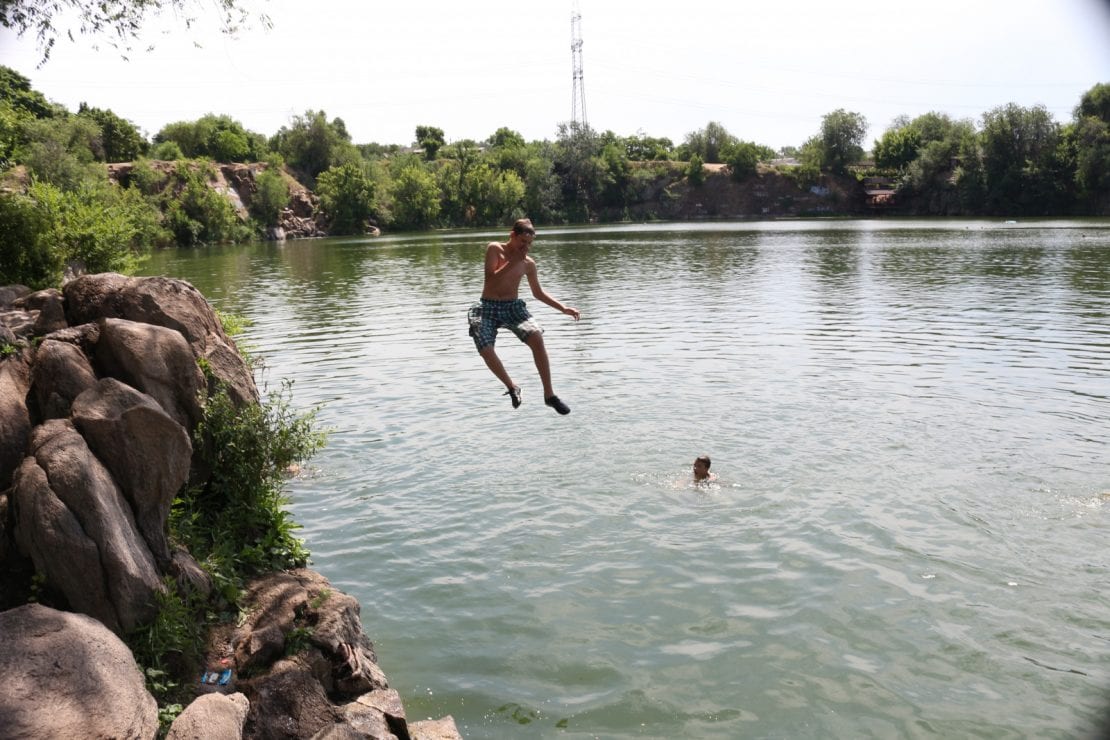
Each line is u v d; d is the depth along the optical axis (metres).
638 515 10.64
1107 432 13.25
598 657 7.67
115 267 18.66
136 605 6.54
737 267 43.22
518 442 13.47
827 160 127.69
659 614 8.38
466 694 7.20
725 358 19.39
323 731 5.93
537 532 10.26
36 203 17.64
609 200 126.56
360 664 7.12
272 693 6.45
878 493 11.02
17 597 6.29
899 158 125.75
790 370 18.00
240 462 9.12
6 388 7.41
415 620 8.39
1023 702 6.86
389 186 111.62
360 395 16.88
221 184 89.31
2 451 7.05
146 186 79.12
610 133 146.88
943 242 57.69
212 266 51.84
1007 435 13.20
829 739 6.52
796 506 10.73
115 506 6.82
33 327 8.89
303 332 25.02
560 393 16.42
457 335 23.77
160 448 7.30
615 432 13.79
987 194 104.62
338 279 42.12
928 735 6.52
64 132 74.25
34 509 6.27
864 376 17.36
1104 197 96.31
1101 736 6.41
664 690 7.17
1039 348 19.95
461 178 119.50
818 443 12.99
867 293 31.20
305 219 99.38
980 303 27.83
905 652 7.58
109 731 5.05
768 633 7.96
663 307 28.42
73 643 5.48
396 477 12.16
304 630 7.17
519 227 9.02
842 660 7.50
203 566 7.82
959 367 18.08
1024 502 10.61
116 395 7.34
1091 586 8.57
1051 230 69.38
